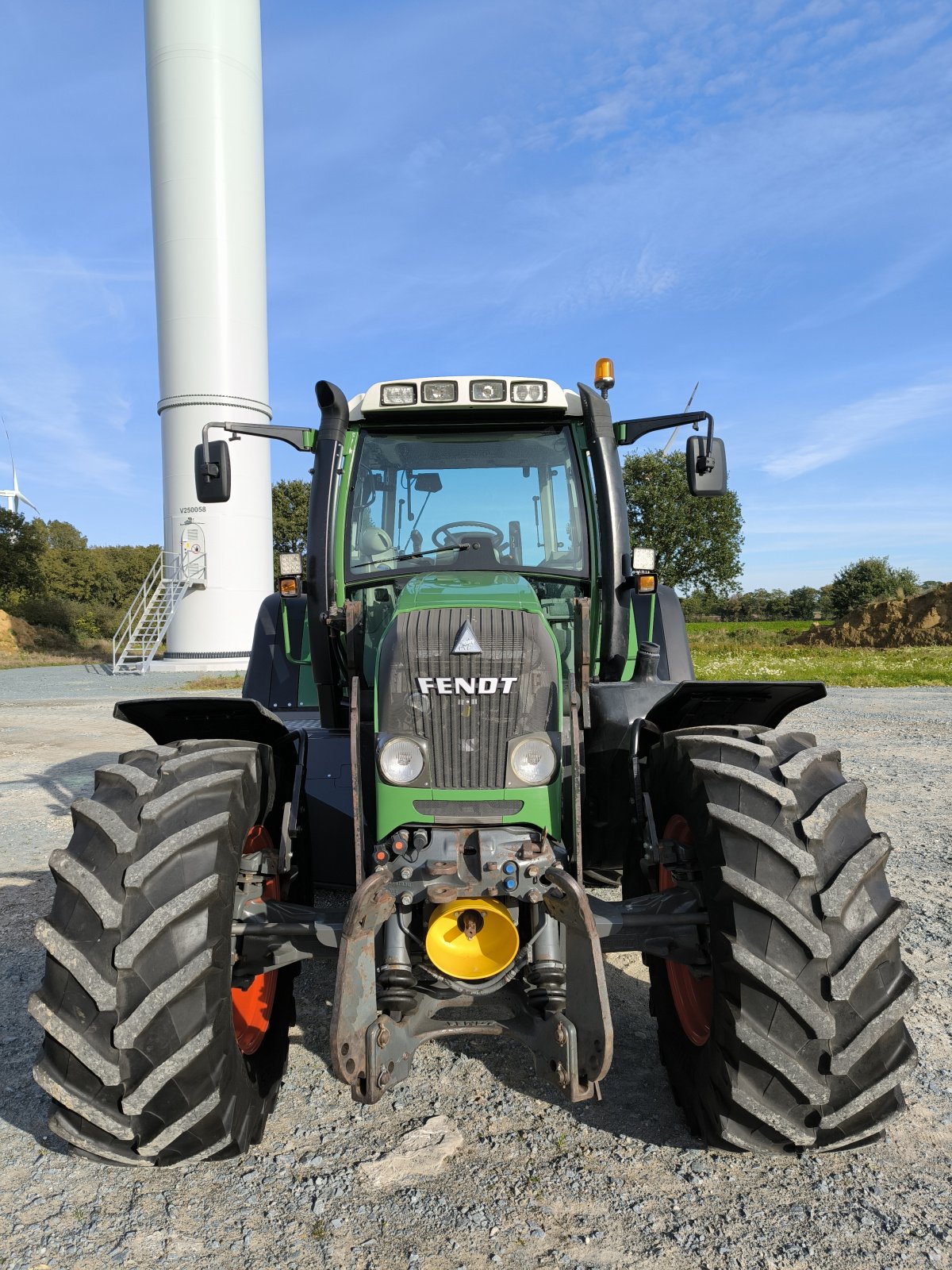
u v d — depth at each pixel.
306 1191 2.39
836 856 2.35
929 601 32.41
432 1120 2.75
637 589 3.68
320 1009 3.60
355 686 2.81
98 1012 2.19
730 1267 2.08
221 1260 2.12
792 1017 2.24
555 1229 2.23
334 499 3.55
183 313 21.98
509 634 2.77
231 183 21.88
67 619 44.16
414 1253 2.14
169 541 23.11
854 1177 2.44
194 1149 2.30
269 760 2.82
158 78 21.67
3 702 16.11
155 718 2.95
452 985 2.45
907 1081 2.96
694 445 3.76
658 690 3.54
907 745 9.80
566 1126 2.71
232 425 3.81
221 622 23.27
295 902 3.29
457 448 3.99
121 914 2.21
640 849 3.24
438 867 2.52
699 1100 2.53
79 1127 2.26
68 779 8.59
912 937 4.20
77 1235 2.22
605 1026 2.27
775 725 3.18
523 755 2.67
